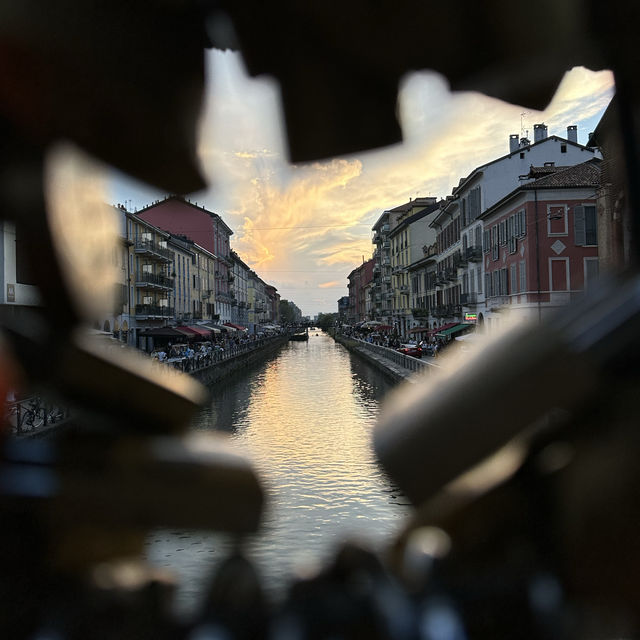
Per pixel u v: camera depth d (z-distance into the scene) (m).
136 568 0.51
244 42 0.55
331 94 0.55
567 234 24.55
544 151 32.53
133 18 0.52
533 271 24.86
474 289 36.62
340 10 0.51
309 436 8.05
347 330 99.00
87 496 0.52
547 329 0.46
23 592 0.50
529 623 0.44
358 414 12.16
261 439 8.33
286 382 30.73
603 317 0.44
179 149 0.56
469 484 0.48
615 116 0.50
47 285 0.53
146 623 0.48
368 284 99.06
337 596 0.45
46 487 0.52
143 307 31.55
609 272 0.49
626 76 0.48
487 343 0.48
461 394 0.46
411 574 0.46
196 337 43.16
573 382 0.43
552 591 0.45
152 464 0.54
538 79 0.52
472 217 36.38
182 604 0.48
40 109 0.52
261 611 0.47
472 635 0.44
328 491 4.03
